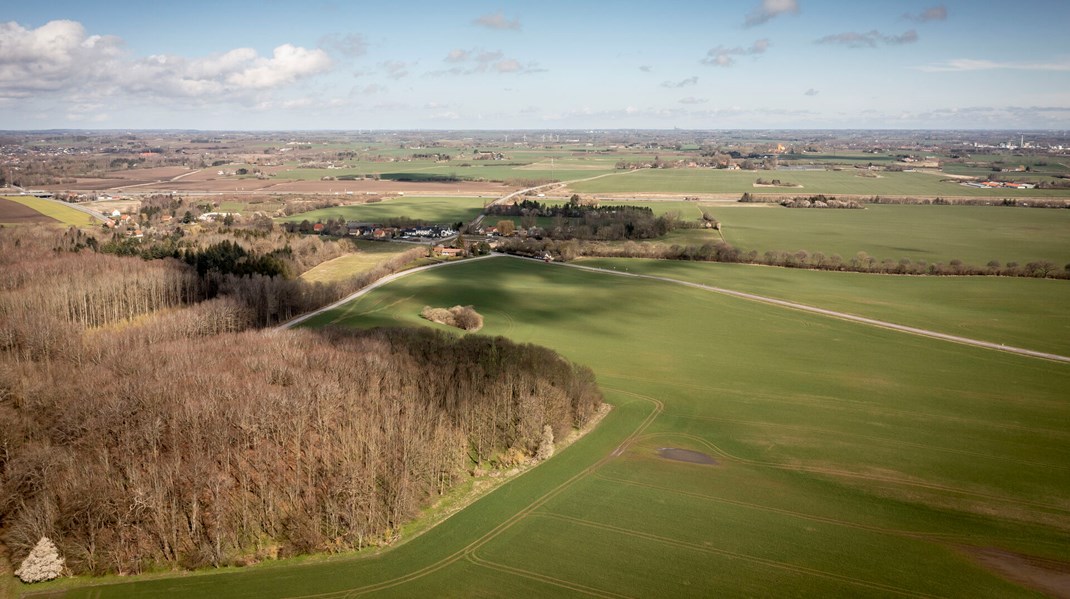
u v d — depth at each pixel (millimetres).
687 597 86875
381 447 113625
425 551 97188
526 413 129000
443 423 124625
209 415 112188
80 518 95625
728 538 100375
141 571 92750
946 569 93750
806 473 122062
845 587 89188
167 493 100250
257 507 102062
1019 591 89062
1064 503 112375
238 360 138250
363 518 99938
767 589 88625
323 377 128125
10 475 100625
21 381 127875
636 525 103500
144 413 112125
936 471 123125
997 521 106688
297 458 108438
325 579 91000
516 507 108812
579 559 94875
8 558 94812
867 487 117062
